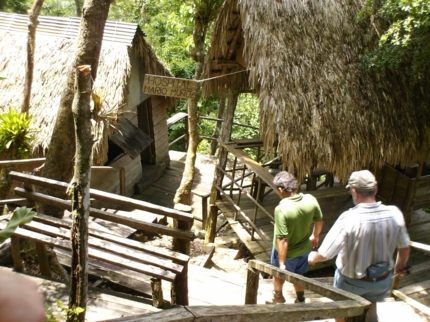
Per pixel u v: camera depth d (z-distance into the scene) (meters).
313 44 5.89
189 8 8.27
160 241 6.62
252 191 7.93
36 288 0.88
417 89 6.28
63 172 4.52
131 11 17.62
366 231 2.84
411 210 6.87
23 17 9.40
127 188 9.70
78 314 2.94
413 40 5.52
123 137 8.20
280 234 3.82
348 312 2.20
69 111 4.30
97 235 3.88
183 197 8.97
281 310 1.89
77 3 18.16
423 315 3.95
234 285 4.90
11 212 5.40
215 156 12.86
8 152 6.56
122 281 4.28
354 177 2.95
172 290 3.84
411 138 6.01
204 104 15.81
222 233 8.05
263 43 5.62
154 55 9.68
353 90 5.84
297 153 5.34
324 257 2.94
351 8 6.37
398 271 3.13
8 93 8.37
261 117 5.56
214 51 6.81
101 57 8.34
